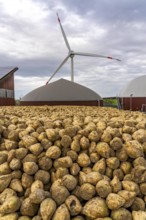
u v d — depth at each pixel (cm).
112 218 339
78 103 3453
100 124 508
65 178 368
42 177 385
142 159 410
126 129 481
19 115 758
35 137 443
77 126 478
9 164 402
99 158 420
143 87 3878
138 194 377
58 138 441
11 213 338
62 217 325
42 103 3425
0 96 3644
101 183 357
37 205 344
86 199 357
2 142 459
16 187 372
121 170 405
